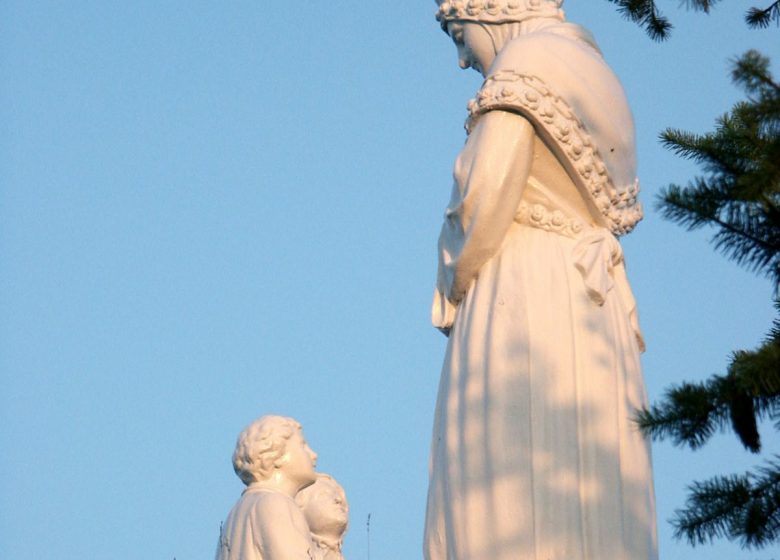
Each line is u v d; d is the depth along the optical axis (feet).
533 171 45.19
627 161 45.68
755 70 42.22
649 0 46.16
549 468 43.55
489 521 43.50
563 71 45.11
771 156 41.88
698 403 40.83
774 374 40.32
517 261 44.68
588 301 44.52
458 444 44.09
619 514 43.65
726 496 40.78
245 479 46.47
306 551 44.96
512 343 44.09
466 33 46.98
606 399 44.04
